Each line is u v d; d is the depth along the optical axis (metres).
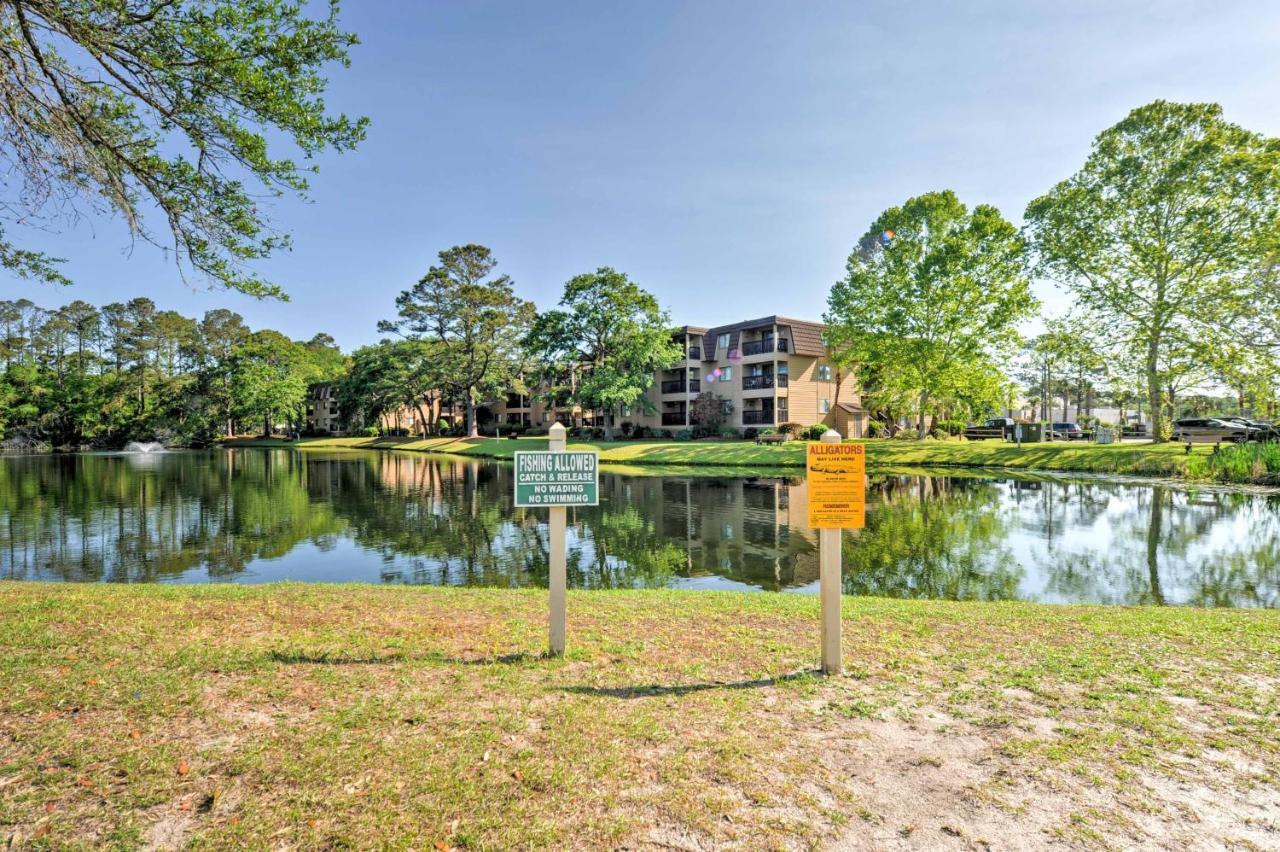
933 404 33.47
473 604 6.69
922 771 3.03
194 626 5.33
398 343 56.31
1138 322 26.59
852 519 4.39
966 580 9.59
